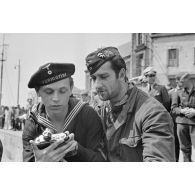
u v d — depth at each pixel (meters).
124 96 1.45
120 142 1.43
